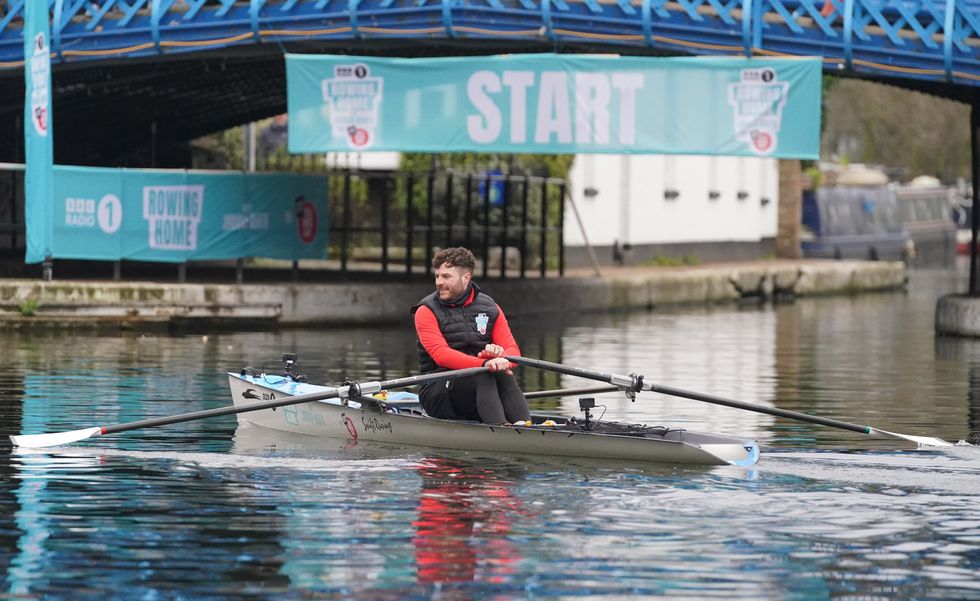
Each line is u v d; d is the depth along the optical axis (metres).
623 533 18.94
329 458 23.86
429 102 43.31
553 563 17.53
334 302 50.84
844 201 101.62
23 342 42.78
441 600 16.09
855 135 131.00
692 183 84.25
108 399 30.70
